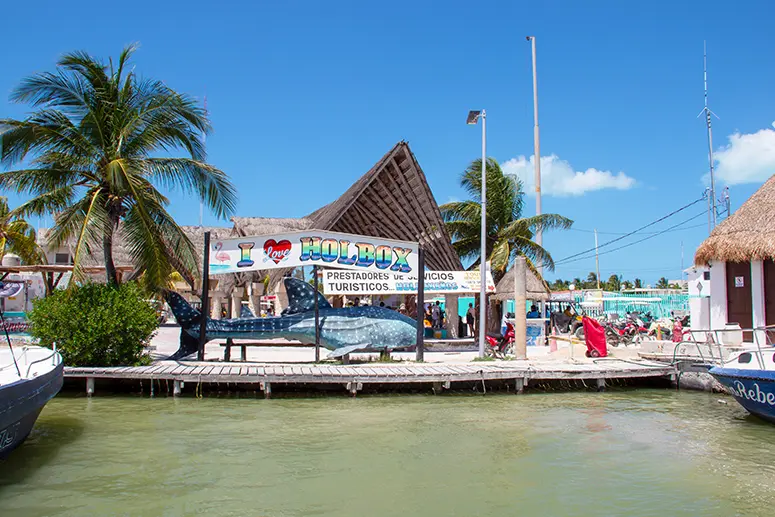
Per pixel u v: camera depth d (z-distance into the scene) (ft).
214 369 49.19
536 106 97.55
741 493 25.73
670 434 36.06
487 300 91.81
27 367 32.96
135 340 50.70
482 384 51.21
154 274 52.60
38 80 51.03
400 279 75.05
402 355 68.03
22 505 23.63
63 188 52.44
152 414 40.68
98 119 52.70
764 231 60.75
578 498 25.09
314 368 51.19
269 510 23.44
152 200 54.13
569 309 96.84
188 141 57.26
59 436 34.30
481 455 31.32
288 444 33.09
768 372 37.42
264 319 57.72
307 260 58.23
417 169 72.18
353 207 74.18
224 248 57.57
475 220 98.99
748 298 64.95
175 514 22.91
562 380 53.78
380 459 30.45
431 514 23.24
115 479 26.89
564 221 94.38
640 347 67.10
